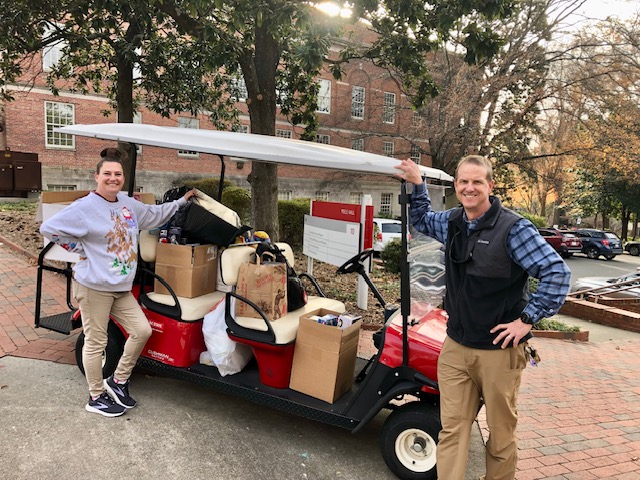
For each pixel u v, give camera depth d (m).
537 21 15.95
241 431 3.37
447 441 2.48
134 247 3.36
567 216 41.47
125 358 3.45
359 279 6.76
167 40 10.26
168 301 3.58
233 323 3.35
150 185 17.94
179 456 2.99
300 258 10.48
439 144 17.56
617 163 18.69
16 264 7.59
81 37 8.20
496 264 2.26
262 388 3.30
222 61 6.22
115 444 3.05
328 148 3.41
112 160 3.17
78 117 20.36
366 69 25.72
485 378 2.35
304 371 3.22
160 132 3.49
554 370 5.91
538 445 3.68
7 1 7.05
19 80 18.34
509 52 16.36
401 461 2.89
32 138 19.36
